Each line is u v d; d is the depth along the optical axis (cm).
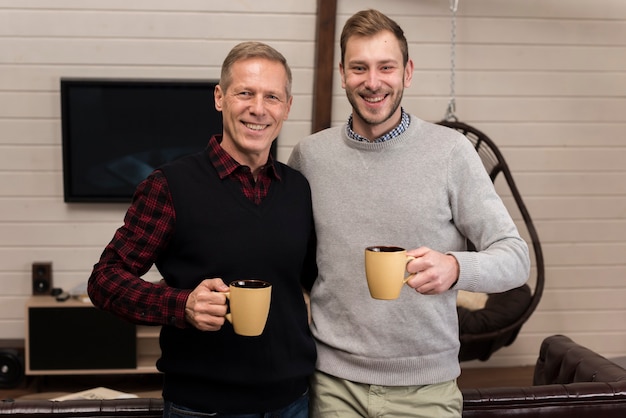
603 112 516
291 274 181
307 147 201
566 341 283
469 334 418
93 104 473
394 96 186
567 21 504
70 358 463
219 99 185
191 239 174
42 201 486
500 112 509
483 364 529
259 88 174
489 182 189
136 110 477
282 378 178
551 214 520
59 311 460
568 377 263
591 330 531
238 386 176
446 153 189
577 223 523
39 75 476
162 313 163
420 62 499
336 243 190
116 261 174
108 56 478
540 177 517
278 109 177
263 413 178
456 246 192
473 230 186
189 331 176
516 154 514
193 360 175
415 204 187
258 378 176
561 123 514
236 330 160
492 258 170
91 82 470
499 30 501
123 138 479
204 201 174
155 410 204
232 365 175
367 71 184
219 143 186
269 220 178
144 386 488
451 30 497
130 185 484
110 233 492
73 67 477
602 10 505
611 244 526
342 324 190
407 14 492
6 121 478
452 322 193
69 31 474
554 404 216
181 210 173
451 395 192
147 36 478
